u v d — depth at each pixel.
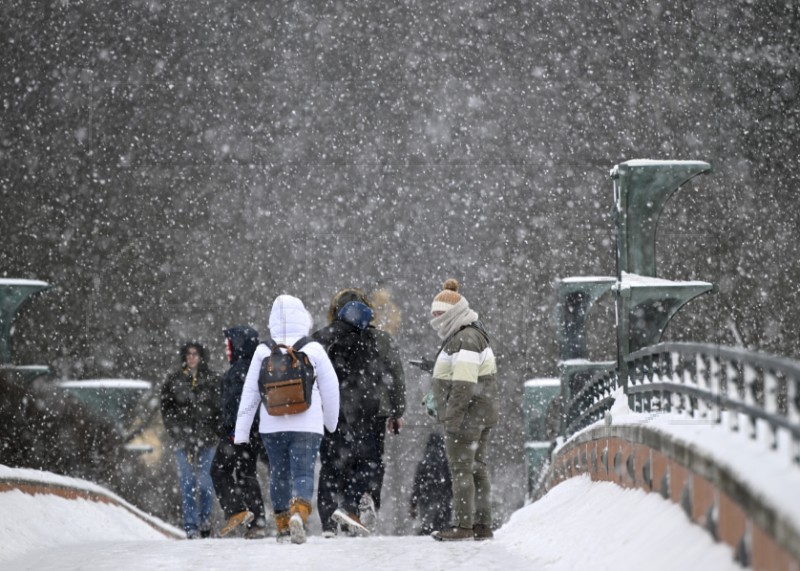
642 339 38.22
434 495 51.81
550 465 54.47
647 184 39.44
